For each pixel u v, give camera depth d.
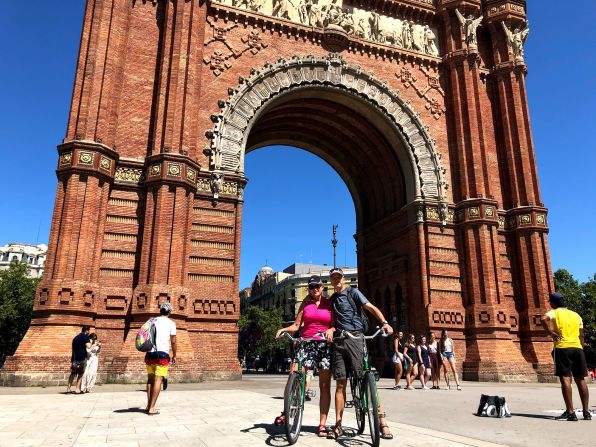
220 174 27.58
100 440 7.59
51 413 11.13
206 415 10.77
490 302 30.47
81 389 17.19
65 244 22.69
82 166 23.77
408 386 21.67
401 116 34.16
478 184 32.81
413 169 33.56
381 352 35.22
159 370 11.04
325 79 32.66
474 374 28.91
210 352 24.67
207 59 29.86
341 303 8.27
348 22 34.56
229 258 26.62
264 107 30.70
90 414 10.95
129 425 9.22
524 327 31.97
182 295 23.77
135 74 27.72
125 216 25.16
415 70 35.78
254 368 109.94
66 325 21.72
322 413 8.11
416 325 31.50
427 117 35.06
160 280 23.53
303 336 8.38
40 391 17.97
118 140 26.36
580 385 11.12
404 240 34.56
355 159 40.97
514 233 33.84
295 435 7.47
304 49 32.88
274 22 32.28
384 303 36.28
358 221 42.22
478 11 36.97
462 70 35.28
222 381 23.86
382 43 35.28
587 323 71.75
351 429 8.80
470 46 35.38
